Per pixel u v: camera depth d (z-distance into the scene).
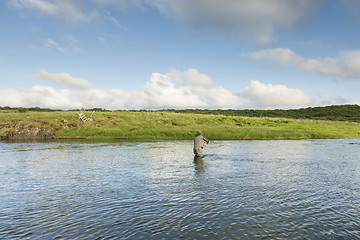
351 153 18.61
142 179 10.30
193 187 9.02
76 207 7.14
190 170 12.09
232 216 6.41
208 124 49.69
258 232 5.56
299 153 18.56
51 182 9.91
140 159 15.73
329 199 7.70
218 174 11.16
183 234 5.48
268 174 11.13
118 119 46.25
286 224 5.96
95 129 38.84
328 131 42.12
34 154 18.38
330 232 5.57
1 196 8.17
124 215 6.53
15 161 15.12
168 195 8.12
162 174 11.23
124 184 9.53
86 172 11.78
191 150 20.73
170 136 35.22
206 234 5.47
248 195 8.07
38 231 5.68
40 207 7.17
